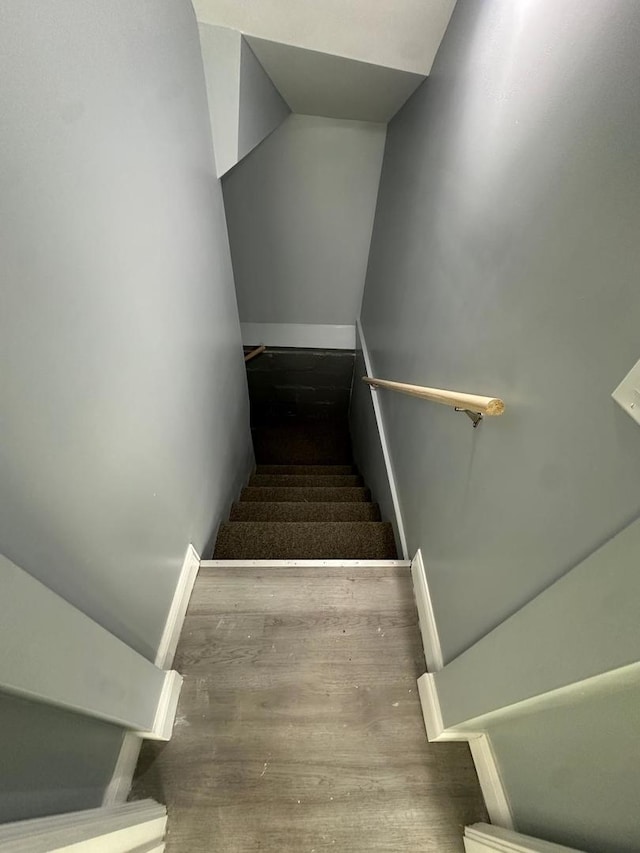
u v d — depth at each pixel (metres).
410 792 1.17
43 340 0.67
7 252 0.57
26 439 0.64
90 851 0.73
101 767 1.00
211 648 1.45
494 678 0.90
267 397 4.39
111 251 0.88
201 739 1.25
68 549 0.77
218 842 1.09
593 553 0.61
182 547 1.51
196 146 1.46
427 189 1.72
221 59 1.50
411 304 1.94
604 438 0.62
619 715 0.62
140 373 1.07
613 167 0.61
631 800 0.61
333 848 1.09
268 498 2.85
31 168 0.61
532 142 0.86
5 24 0.55
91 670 0.80
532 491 0.83
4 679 0.56
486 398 0.95
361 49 1.64
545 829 0.86
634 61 0.57
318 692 1.35
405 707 1.33
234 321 2.44
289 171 2.69
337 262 3.28
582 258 0.68
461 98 1.34
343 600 1.61
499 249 1.01
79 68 0.73
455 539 1.25
